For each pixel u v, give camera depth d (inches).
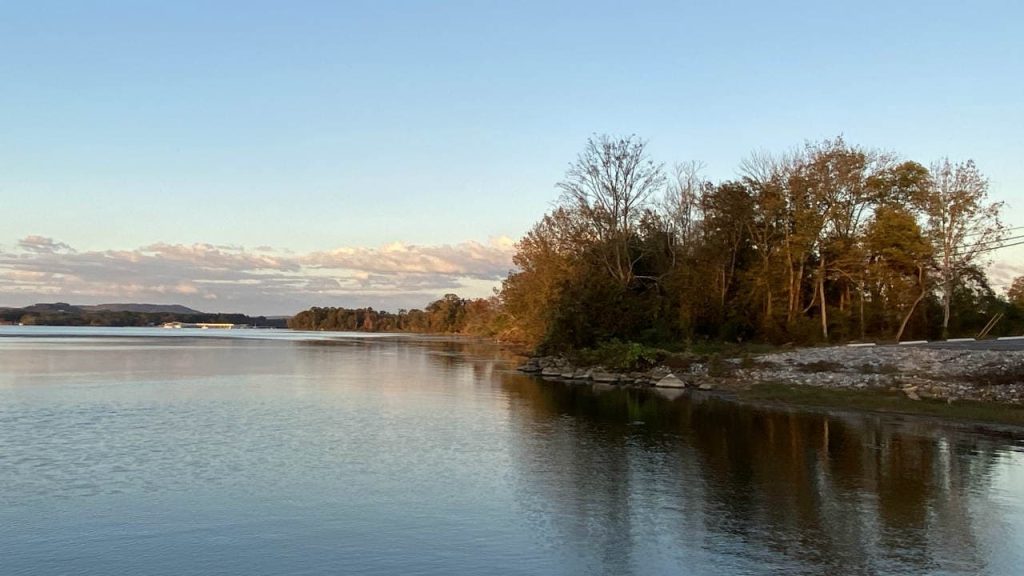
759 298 2506.2
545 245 3390.7
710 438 941.8
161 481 673.0
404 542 501.0
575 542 501.4
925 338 2635.3
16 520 547.5
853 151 2600.9
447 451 839.7
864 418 1136.2
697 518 560.7
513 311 3929.6
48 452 808.3
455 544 497.4
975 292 2792.8
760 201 2615.7
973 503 605.0
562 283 2541.8
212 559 464.8
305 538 509.0
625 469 742.5
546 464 767.1
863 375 1485.0
